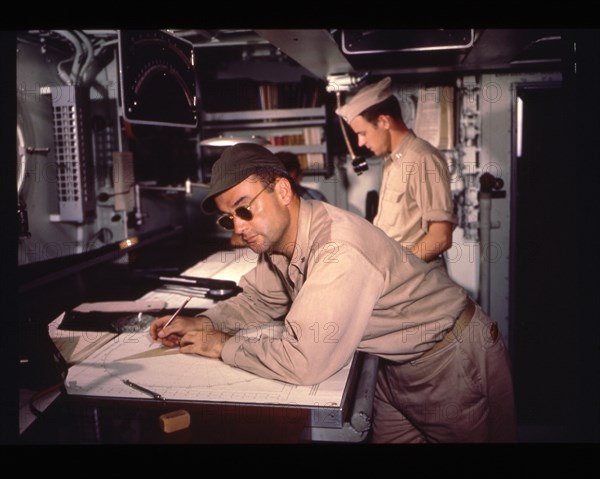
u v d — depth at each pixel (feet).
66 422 3.74
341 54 8.92
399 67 11.32
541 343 13.60
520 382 13.37
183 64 8.34
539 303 13.62
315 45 8.17
